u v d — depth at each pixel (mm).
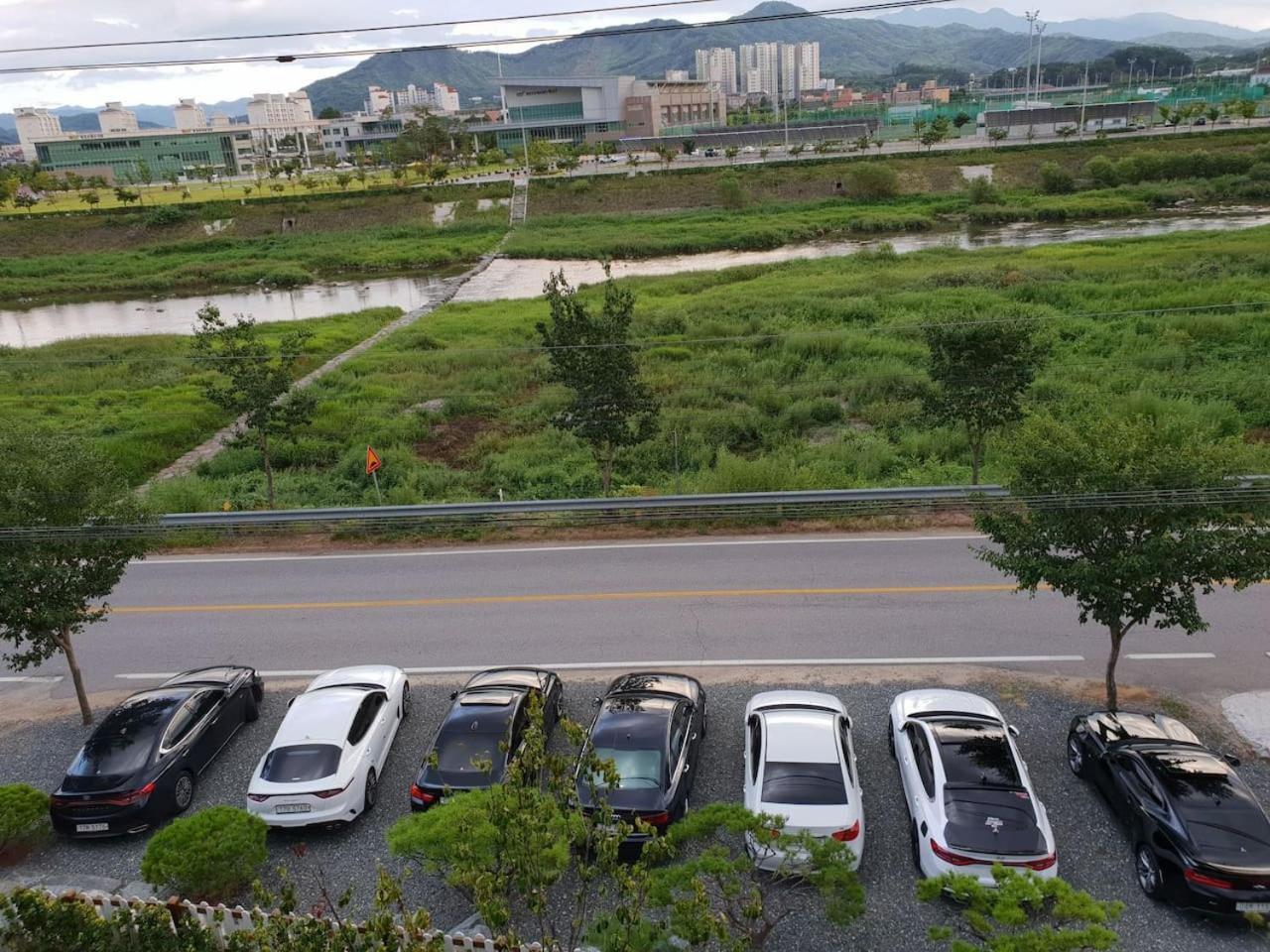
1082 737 13000
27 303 77750
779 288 54844
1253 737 13836
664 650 17344
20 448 15750
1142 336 36906
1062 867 11453
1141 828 11070
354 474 29422
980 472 25000
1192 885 10211
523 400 37688
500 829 7988
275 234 101125
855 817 11234
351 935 7895
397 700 14945
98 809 12469
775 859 10914
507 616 19109
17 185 117875
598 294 58781
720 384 35812
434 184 112625
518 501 24203
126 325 65312
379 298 69062
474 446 31438
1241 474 13742
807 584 19797
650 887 8336
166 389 41688
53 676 17719
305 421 27422
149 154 195625
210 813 11539
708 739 14477
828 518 23281
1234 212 80188
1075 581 13703
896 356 38219
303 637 18688
